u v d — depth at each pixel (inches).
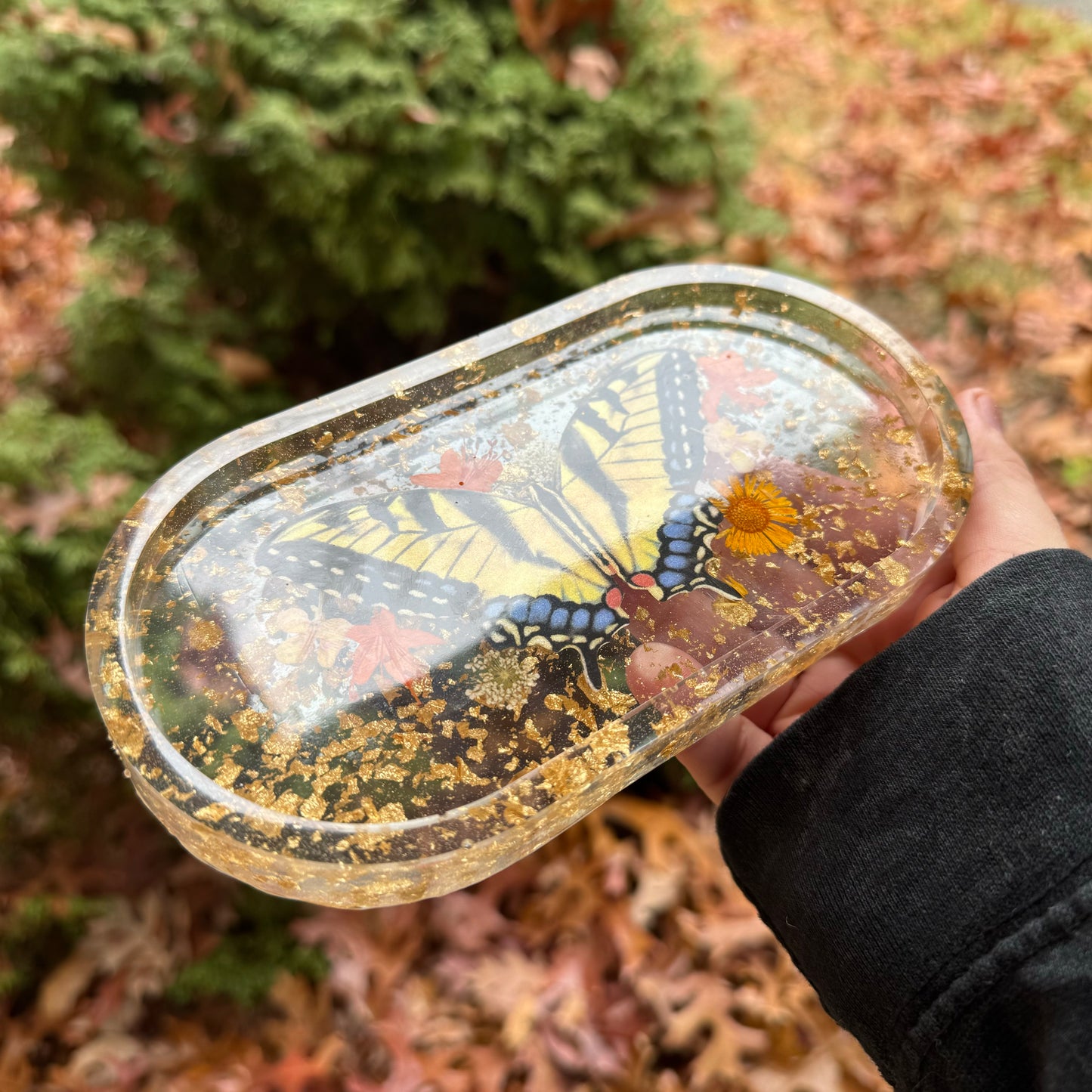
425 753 8.4
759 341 10.7
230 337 14.6
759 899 8.8
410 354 15.6
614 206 14.3
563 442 9.9
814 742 8.6
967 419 10.7
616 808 14.3
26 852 13.8
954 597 8.6
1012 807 7.7
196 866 13.9
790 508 9.5
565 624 9.0
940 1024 7.3
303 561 9.2
